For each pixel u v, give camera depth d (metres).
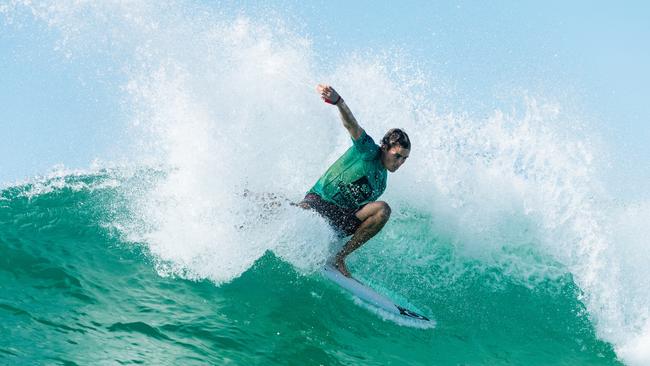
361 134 20.92
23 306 16.92
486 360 20.28
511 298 24.11
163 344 16.48
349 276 22.45
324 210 21.64
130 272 19.88
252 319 18.84
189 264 20.64
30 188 24.70
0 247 19.70
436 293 23.64
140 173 26.56
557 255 26.09
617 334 23.25
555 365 20.88
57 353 15.10
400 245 25.45
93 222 22.50
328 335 19.22
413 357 19.38
